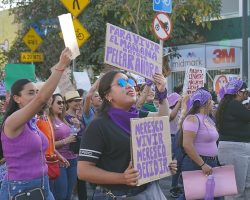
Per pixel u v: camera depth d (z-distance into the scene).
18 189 4.71
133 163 3.74
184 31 23.27
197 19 15.06
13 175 4.71
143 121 3.86
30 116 4.40
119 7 16.64
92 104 7.91
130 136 3.84
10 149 4.64
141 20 15.09
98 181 3.77
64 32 4.14
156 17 9.77
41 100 4.25
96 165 3.87
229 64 22.86
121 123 3.89
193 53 23.72
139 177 3.79
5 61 24.95
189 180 6.12
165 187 10.24
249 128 7.04
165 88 4.57
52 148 6.67
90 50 21.53
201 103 6.22
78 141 7.43
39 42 17.55
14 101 4.91
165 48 23.16
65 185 7.07
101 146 3.82
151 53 4.56
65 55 4.14
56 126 7.32
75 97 8.11
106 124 3.85
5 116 4.88
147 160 3.88
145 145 3.86
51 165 6.64
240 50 22.44
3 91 11.59
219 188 6.17
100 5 17.78
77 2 10.56
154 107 8.33
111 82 3.92
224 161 7.07
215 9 19.36
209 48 23.39
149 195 4.00
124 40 4.36
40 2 21.67
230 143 7.00
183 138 6.16
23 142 4.64
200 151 6.17
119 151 3.83
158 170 3.98
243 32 16.19
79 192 8.06
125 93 3.91
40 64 22.22
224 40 22.98
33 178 4.76
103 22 20.86
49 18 21.58
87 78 12.90
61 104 7.43
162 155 4.04
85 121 7.73
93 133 3.82
